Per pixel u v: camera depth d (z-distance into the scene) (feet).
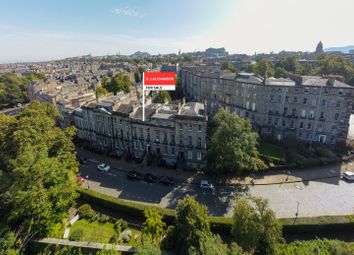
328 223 129.39
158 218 116.67
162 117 200.85
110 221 138.92
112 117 222.89
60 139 164.66
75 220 138.72
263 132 262.47
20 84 500.33
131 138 218.38
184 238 97.04
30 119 163.63
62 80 482.28
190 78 426.10
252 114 271.49
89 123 242.78
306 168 198.18
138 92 289.12
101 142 240.94
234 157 169.99
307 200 159.22
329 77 249.14
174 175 192.03
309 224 129.29
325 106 230.27
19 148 144.77
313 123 239.09
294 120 246.68
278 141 247.09
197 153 197.98
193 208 100.99
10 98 461.37
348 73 422.82
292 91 240.32
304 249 112.88
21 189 115.03
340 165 202.90
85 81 467.11
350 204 154.81
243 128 180.75
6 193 114.11
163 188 176.04
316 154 216.74
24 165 117.29
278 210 149.28
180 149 202.08
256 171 187.21
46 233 120.98
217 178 185.68
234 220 108.99
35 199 114.52
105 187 177.99
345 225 129.80
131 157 219.00
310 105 236.22
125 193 170.19
